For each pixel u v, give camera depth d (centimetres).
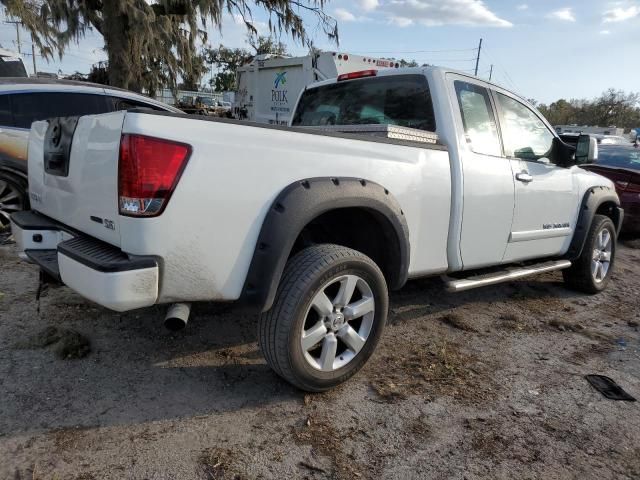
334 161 277
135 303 225
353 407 279
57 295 397
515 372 336
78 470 216
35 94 589
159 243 224
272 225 246
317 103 464
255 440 245
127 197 221
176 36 1125
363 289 291
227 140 237
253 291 248
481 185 365
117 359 310
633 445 264
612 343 398
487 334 397
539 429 272
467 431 265
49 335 325
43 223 302
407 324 404
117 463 222
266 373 307
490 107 396
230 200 237
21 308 370
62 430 240
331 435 253
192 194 227
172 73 1172
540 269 439
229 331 358
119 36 1048
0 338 323
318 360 283
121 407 262
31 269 458
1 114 570
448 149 350
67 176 275
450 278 375
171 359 315
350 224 320
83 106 614
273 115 1273
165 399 272
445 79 365
